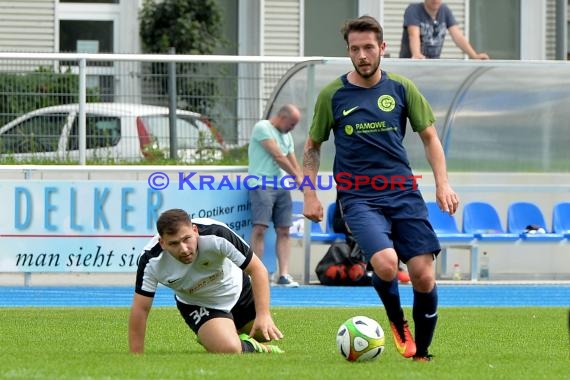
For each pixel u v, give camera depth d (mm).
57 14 65625
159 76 44125
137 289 23047
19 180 43125
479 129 48562
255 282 23250
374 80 22781
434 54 48844
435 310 22656
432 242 22375
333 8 68562
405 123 23078
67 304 38594
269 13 67562
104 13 66188
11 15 65188
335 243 45188
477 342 27953
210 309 24234
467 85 47188
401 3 68625
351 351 22406
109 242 43688
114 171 43812
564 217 49125
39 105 43406
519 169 49219
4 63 43094
